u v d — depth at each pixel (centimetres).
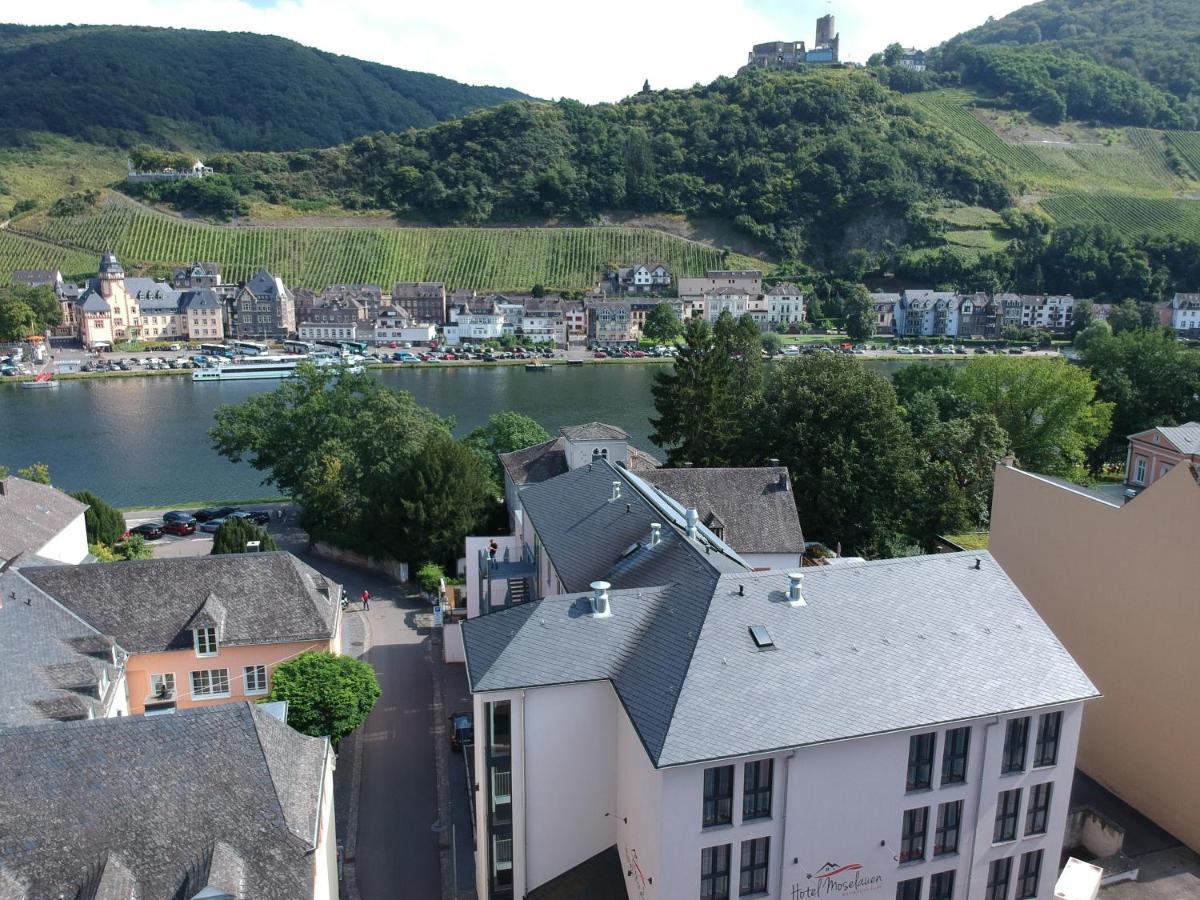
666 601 3712
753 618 3447
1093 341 13338
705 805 3127
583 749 3497
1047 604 5225
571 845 3575
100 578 5147
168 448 13500
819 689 3281
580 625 3591
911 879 3478
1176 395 11719
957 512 8369
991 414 9662
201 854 2958
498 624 3647
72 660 4519
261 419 9375
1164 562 4409
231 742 3219
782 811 3194
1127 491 6831
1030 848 3653
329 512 8344
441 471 7688
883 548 7900
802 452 7931
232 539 6956
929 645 3538
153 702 5044
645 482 5991
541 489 6047
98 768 3067
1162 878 4100
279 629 5181
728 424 8825
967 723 3359
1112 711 4791
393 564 7875
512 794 3462
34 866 2853
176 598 5169
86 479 11719
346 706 4741
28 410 16625
